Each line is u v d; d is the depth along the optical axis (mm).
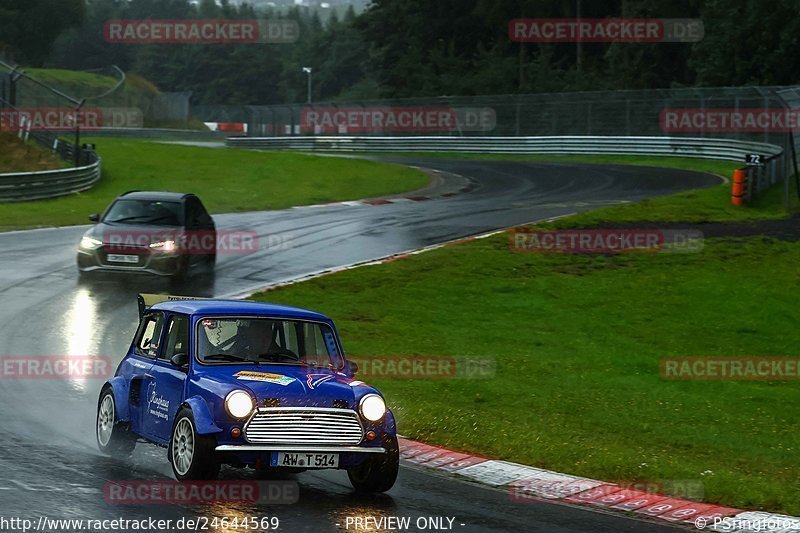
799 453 45219
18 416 42406
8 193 130750
